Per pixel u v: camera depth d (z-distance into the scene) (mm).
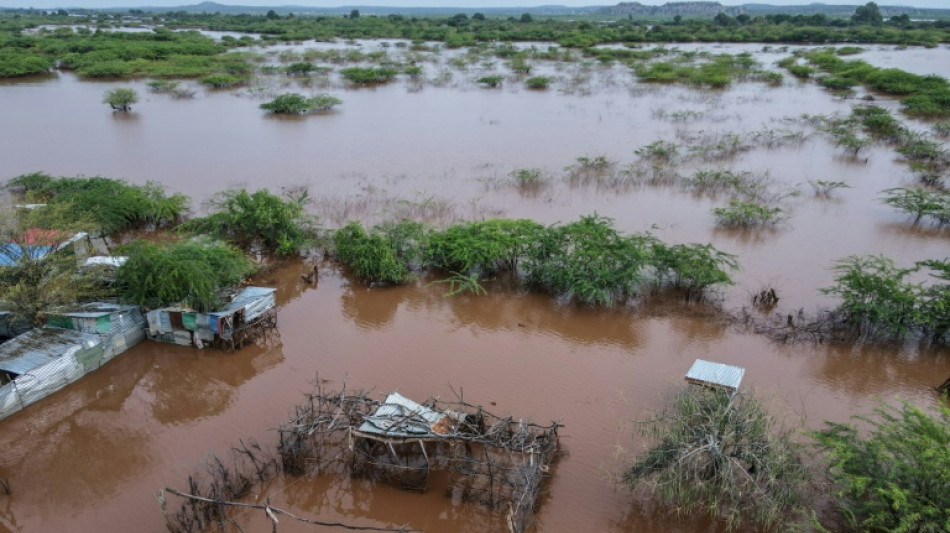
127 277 15359
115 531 10414
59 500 11102
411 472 11406
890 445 9789
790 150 33500
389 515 10719
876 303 15648
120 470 11773
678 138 36125
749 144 34500
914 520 8711
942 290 15797
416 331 16484
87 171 29594
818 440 10562
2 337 15273
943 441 9508
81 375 14258
